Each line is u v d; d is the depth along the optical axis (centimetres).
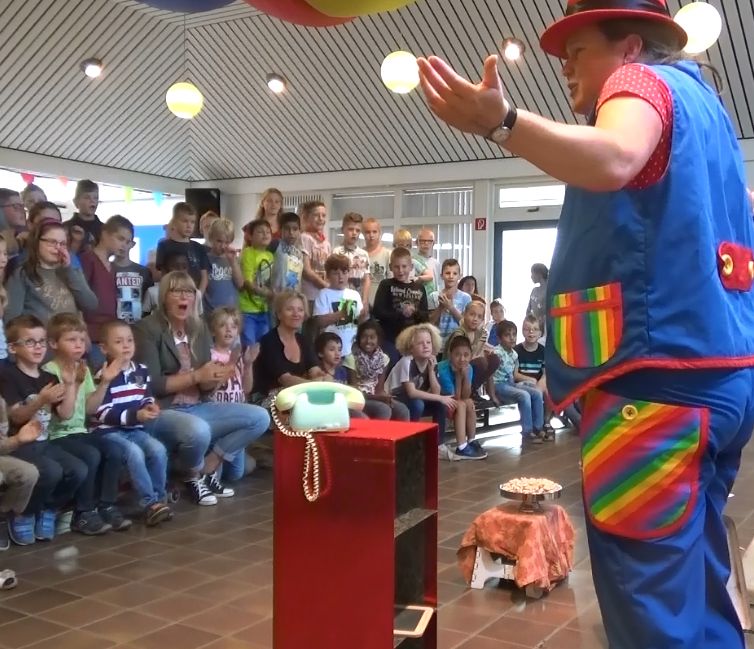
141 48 859
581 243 132
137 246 1175
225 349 460
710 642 130
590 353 129
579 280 132
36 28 777
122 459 371
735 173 135
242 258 563
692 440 122
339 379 511
